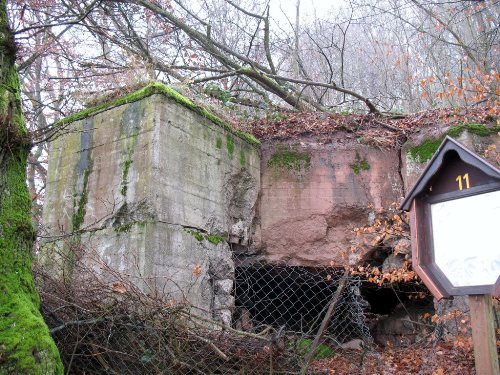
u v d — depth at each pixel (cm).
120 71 711
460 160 327
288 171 680
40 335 265
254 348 363
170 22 1002
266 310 747
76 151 568
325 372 405
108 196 518
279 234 660
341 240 659
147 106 514
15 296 268
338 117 722
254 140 671
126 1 899
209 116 579
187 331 349
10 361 247
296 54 1209
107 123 547
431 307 682
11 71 294
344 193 671
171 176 507
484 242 305
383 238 636
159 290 462
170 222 495
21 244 284
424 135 670
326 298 662
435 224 337
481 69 919
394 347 643
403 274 565
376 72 1772
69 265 434
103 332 335
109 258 490
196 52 1116
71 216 548
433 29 1432
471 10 1130
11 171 287
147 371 339
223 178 593
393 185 674
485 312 300
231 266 575
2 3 295
